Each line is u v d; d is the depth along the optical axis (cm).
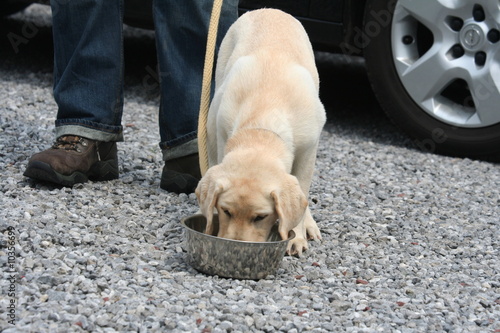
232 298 352
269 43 463
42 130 622
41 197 463
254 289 367
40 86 791
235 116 427
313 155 443
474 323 352
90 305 326
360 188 568
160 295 347
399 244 459
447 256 445
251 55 454
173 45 494
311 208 512
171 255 401
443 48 653
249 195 358
